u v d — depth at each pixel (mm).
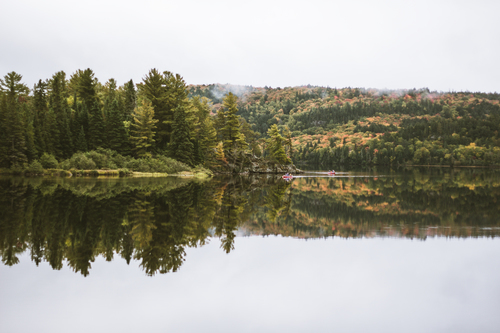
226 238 17094
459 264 13117
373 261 13539
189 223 19797
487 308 9320
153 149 78625
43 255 13141
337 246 15984
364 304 9578
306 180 71312
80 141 71500
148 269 12023
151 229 17578
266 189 47312
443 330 8094
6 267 11836
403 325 8375
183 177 67000
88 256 13164
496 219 23203
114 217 20156
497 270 12406
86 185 40844
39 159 65938
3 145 63375
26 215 20250
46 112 75438
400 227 20609
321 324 8391
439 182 65688
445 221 22422
